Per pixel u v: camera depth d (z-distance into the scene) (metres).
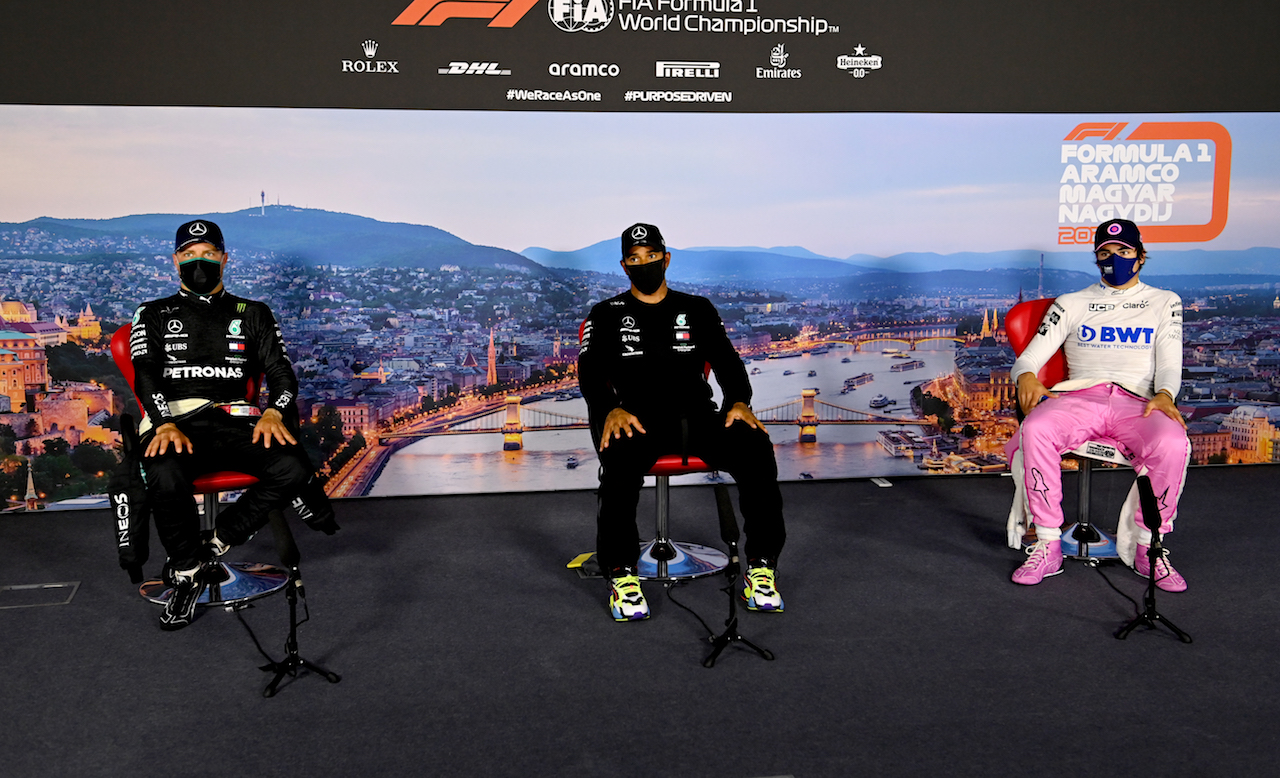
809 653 2.31
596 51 3.74
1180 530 3.31
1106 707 2.00
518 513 3.65
